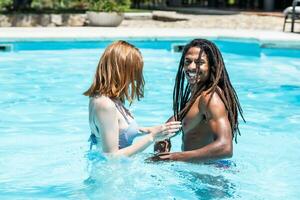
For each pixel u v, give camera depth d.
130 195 4.00
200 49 4.13
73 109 7.80
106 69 4.08
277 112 7.82
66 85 9.54
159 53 13.15
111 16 16.78
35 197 4.32
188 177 4.23
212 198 4.07
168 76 10.45
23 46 12.92
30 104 8.09
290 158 5.47
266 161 5.28
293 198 4.30
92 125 4.24
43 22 17.42
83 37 13.23
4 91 8.98
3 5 19.52
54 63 11.62
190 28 15.98
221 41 13.63
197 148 4.23
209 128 4.17
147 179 4.20
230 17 19.50
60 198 4.25
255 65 11.84
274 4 23.38
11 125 6.88
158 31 14.50
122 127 4.20
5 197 4.34
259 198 4.18
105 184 4.16
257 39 12.88
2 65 11.28
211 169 4.32
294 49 12.77
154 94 8.84
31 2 21.34
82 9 20.58
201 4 26.78
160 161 4.25
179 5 25.53
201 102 4.11
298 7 14.62
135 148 4.14
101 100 4.09
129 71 4.10
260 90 9.39
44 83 9.66
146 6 24.81
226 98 4.09
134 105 8.02
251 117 7.45
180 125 4.17
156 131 4.16
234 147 5.75
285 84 9.91
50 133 6.49
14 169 5.02
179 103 4.53
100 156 4.25
